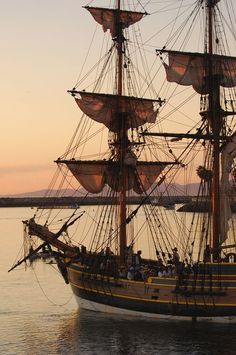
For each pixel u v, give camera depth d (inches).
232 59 2258.9
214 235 2068.2
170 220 6820.9
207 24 2241.6
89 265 2185.0
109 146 2490.2
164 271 2006.6
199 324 1916.8
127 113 2498.8
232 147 2100.1
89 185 2466.8
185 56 2285.9
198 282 1911.9
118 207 2432.3
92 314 2117.4
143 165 2529.5
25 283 2984.7
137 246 4891.7
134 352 1653.5
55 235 2325.3
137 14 2578.7
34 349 1723.7
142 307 2004.2
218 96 2194.9
